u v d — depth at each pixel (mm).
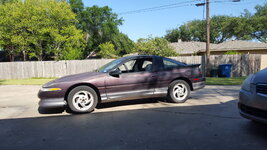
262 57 15898
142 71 4961
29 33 20406
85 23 27062
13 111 4887
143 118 4016
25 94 7691
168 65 5320
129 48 31734
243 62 14305
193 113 4301
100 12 27297
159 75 5055
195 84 5426
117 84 4668
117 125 3613
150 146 2684
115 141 2881
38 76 16906
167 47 16953
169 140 2875
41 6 20359
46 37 20484
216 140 2846
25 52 22609
